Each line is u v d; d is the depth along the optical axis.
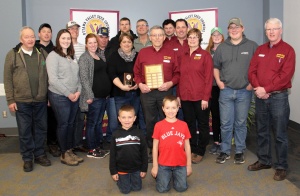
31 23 5.41
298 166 3.57
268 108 3.17
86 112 3.90
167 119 3.00
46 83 3.56
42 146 3.72
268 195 2.81
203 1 5.60
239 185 3.04
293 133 5.12
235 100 3.60
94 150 3.98
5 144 4.71
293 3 5.18
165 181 2.90
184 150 2.98
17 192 2.95
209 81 3.52
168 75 3.60
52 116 4.14
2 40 5.07
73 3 5.45
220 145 3.99
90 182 3.18
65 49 3.59
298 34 5.09
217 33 4.08
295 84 5.36
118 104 3.87
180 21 4.17
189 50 3.64
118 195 2.88
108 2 5.51
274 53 3.04
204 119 3.63
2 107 5.19
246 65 3.46
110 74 3.78
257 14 5.69
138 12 5.55
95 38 3.77
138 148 2.89
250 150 4.19
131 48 3.83
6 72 3.38
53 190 2.99
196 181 3.16
